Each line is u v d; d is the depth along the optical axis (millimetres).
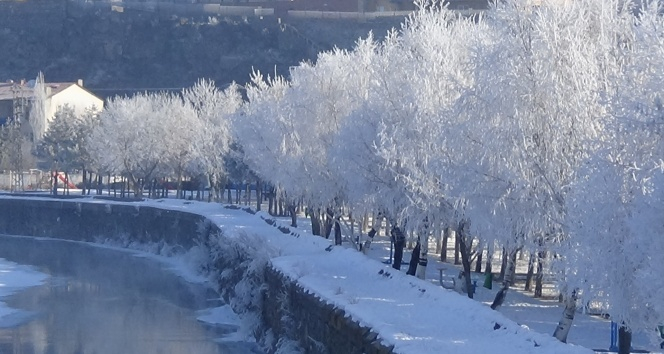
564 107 28156
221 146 87750
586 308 24828
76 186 130375
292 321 35688
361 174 39875
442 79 37062
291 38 186375
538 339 21969
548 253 29219
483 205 28688
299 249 47312
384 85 39844
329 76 50312
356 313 27078
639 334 33031
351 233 49125
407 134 36688
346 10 169375
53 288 65875
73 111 119125
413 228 36375
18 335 50281
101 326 52312
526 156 28250
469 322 25344
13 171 122250
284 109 52750
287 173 50469
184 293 61719
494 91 29094
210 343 45781
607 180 22156
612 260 21891
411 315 26703
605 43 29312
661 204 19328
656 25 24828
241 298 48344
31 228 100688
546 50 28703
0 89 160500
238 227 62438
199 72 198875
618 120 22406
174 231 81125
